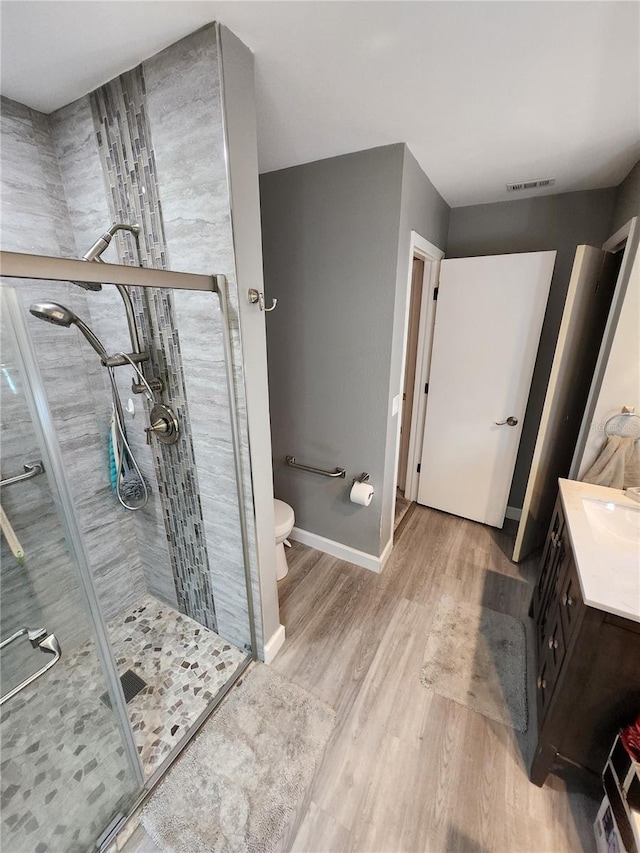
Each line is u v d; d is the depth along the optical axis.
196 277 1.12
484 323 2.43
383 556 2.33
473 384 2.57
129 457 1.73
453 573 2.28
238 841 1.12
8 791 1.09
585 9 0.90
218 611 1.79
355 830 1.15
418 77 1.17
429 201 2.05
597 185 2.10
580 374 2.13
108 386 1.70
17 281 1.38
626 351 1.72
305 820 1.17
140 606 2.03
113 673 1.15
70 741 1.17
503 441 2.57
